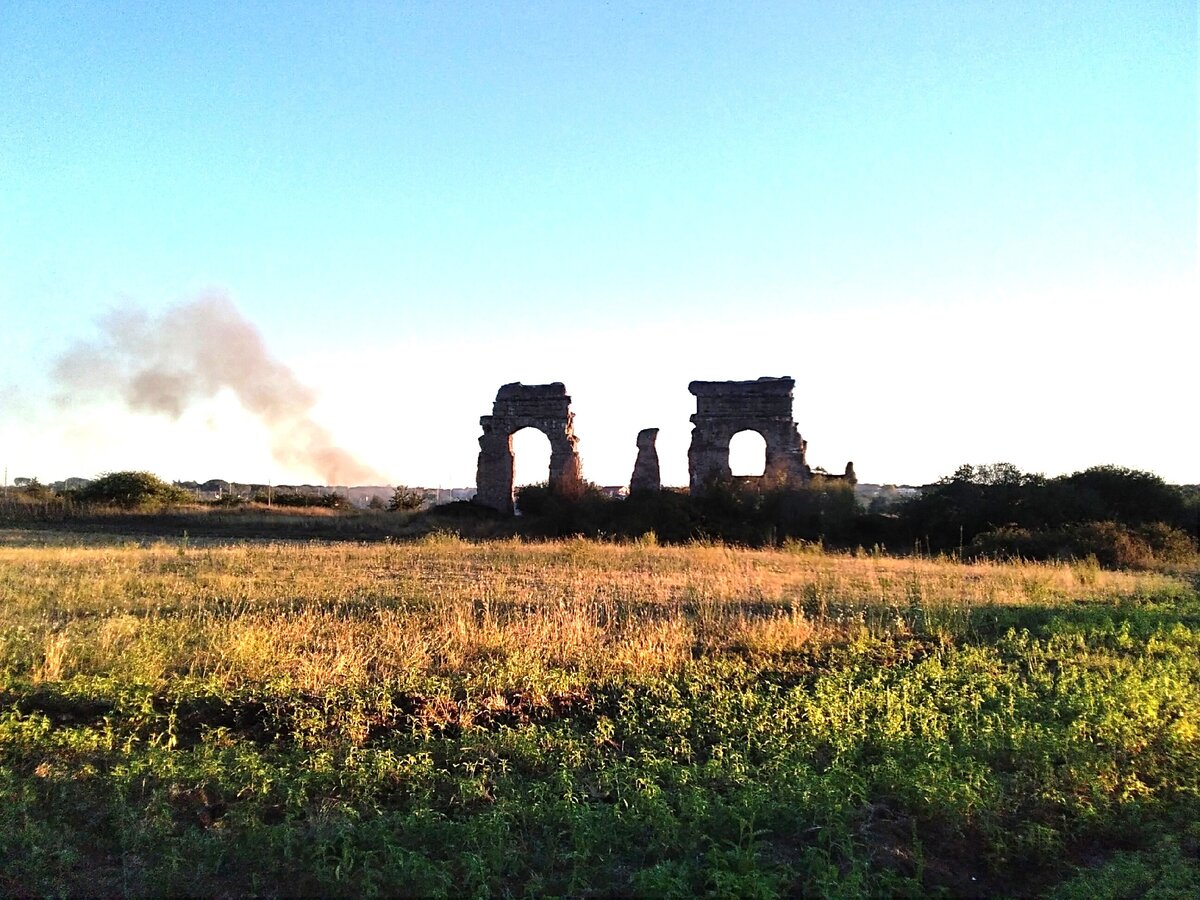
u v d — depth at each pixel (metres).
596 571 19.83
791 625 12.67
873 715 9.06
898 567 23.11
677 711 8.73
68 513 41.19
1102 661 11.70
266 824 6.46
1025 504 34.94
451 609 13.65
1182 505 36.53
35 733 7.82
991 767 7.89
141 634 11.25
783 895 5.61
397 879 5.68
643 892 5.52
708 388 43.84
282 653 10.47
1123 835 6.85
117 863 6.01
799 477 42.41
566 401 44.69
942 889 5.82
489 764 7.61
